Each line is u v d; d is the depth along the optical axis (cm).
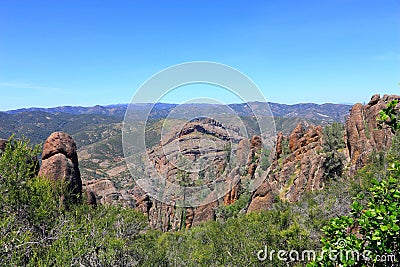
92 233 1504
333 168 5488
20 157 1644
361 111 5466
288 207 3862
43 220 1555
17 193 1555
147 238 2402
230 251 2408
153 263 2308
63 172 2492
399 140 4047
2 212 1457
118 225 2206
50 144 2561
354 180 4225
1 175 1570
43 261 1070
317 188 5369
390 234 574
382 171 3488
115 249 1766
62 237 1238
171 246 3005
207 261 2436
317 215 3253
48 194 1728
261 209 3541
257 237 2497
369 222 611
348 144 5616
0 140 2142
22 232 1239
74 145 2678
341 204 3406
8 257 987
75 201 2250
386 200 634
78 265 1215
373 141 4991
